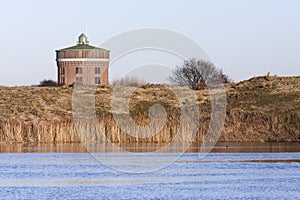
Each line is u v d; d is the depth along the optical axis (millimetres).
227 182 105000
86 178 109125
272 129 166875
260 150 144375
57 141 155375
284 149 146125
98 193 97250
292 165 121250
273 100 192125
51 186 102000
